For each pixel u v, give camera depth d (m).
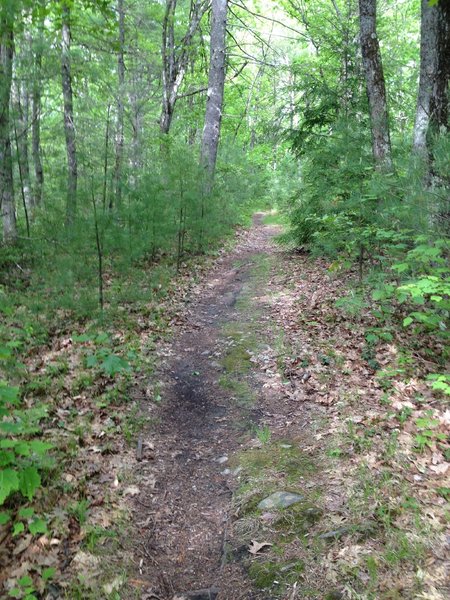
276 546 2.94
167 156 10.36
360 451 3.73
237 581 2.74
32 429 3.69
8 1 7.74
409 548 2.72
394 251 5.75
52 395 4.68
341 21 10.95
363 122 8.54
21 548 2.83
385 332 5.72
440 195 4.81
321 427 4.18
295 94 12.41
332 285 7.99
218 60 13.66
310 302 7.38
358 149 7.77
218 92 13.78
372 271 6.81
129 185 8.99
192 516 3.32
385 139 7.50
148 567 2.88
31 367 5.23
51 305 6.71
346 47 9.88
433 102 5.83
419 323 5.86
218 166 17.31
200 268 10.44
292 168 17.34
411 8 16.75
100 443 4.04
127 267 8.23
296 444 4.00
